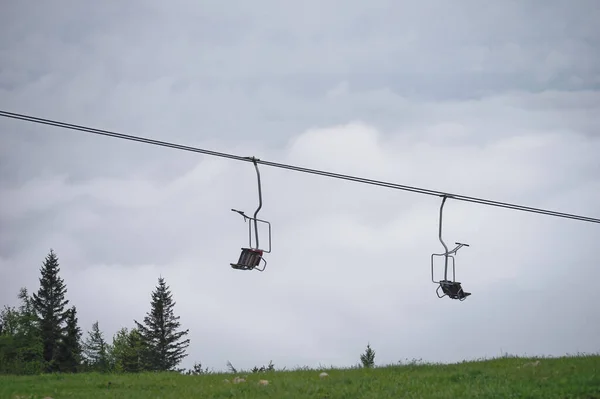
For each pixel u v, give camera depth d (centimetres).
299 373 4894
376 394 3841
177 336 18588
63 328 17988
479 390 3791
